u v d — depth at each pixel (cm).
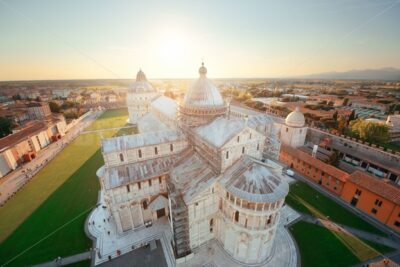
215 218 4181
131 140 4744
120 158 4550
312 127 9831
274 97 19325
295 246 4119
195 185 3903
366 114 13600
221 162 3750
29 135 9012
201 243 4188
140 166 4644
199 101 5109
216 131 4278
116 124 13300
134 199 4412
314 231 4484
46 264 3844
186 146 5244
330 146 8606
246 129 3850
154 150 4884
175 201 3788
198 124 5200
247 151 4088
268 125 8425
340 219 4844
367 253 3966
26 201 5634
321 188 6091
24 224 4800
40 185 6400
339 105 16275
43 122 10931
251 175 3475
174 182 4297
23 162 8219
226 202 3700
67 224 4772
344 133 9644
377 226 4644
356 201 5256
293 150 7325
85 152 9000
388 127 8681
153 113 10269
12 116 13400
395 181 6681
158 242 4306
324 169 6072
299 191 5925
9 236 4472
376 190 4822
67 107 18312
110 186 4088
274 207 3372
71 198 5712
